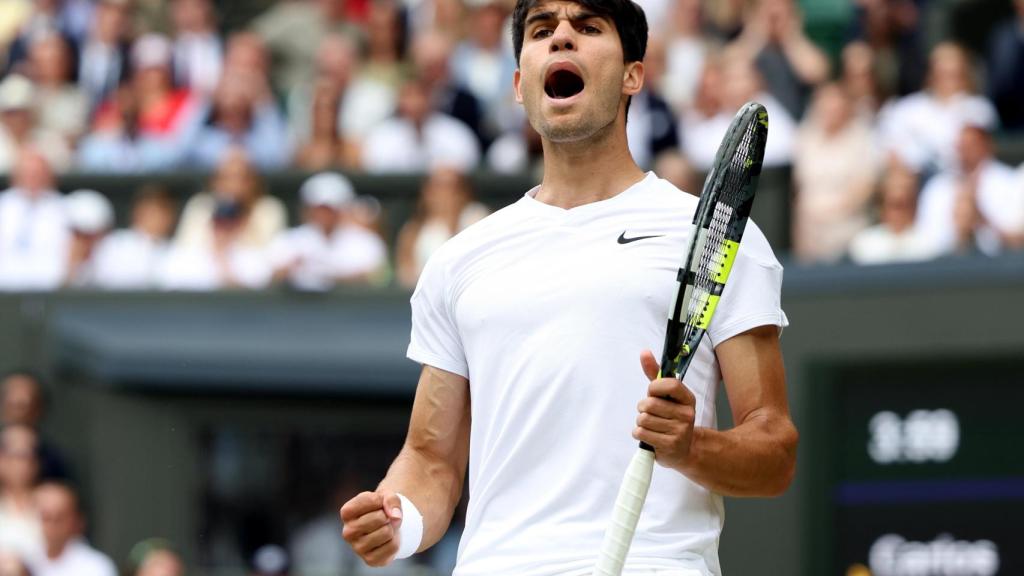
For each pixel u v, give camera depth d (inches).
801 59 1119.0
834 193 1005.2
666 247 391.2
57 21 1293.1
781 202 946.7
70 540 1001.5
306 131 1186.6
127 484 1012.5
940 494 785.6
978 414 781.9
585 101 398.9
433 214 1025.5
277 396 997.2
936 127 1040.8
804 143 1021.8
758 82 1094.4
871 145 1029.2
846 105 1018.1
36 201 1105.4
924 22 1150.3
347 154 1120.8
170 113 1197.1
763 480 372.2
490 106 1146.7
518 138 1105.4
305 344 991.6
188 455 1007.0
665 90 1139.9
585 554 378.9
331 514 992.9
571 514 383.2
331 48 1168.8
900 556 789.2
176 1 1245.1
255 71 1178.0
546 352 387.5
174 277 1059.9
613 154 408.5
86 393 1026.1
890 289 797.9
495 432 393.7
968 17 1141.7
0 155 1220.5
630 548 380.2
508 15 1181.7
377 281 1029.8
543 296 391.2
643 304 386.0
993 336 780.0
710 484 366.0
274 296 1019.9
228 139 1145.4
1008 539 776.9
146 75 1206.9
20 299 1046.4
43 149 1219.2
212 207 1080.8
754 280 394.0
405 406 987.3
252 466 1001.5
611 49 401.7
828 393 804.0
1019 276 775.7
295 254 1019.9
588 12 403.2
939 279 789.9
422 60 1132.5
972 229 940.0
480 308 397.1
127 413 1014.4
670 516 384.5
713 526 391.9
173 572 981.8
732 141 376.5
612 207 398.9
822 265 814.5
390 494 388.5
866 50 1090.7
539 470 388.5
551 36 405.4
